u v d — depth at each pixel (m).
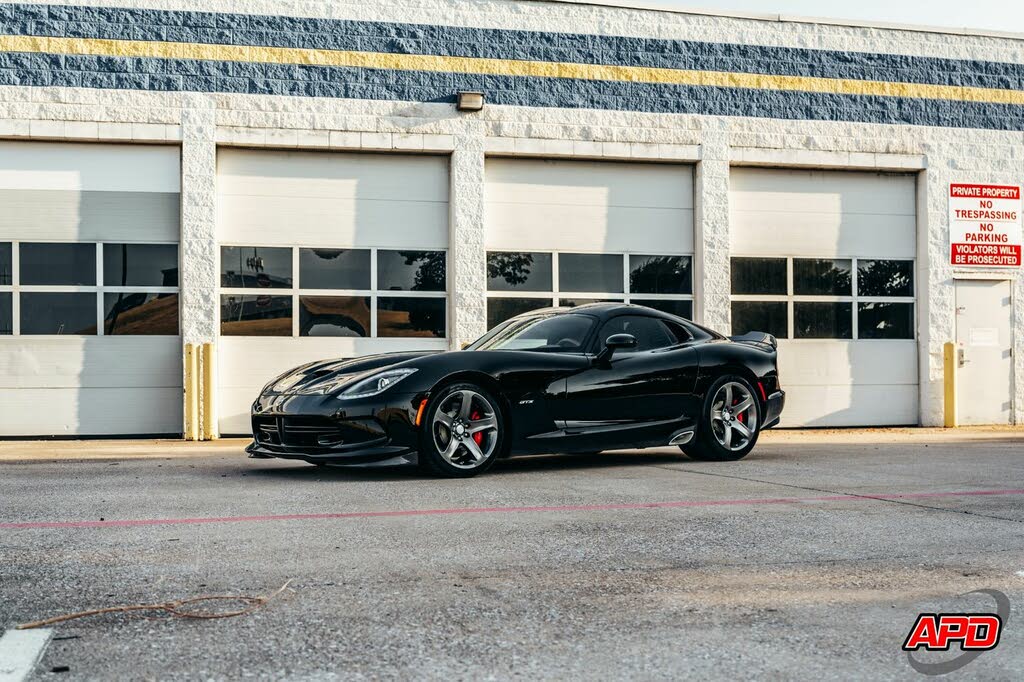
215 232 11.55
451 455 6.61
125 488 6.07
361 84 11.88
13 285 11.29
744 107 12.88
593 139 12.43
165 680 2.43
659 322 7.77
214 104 11.54
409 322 12.13
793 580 3.46
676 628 2.88
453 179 12.07
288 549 3.98
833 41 13.19
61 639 2.76
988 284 13.70
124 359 11.48
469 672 2.50
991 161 13.68
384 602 3.15
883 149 13.30
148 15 11.45
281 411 6.64
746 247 13.05
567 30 12.41
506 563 3.72
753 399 7.98
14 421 11.27
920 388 13.51
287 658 2.60
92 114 11.30
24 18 11.23
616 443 7.27
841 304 13.33
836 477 6.64
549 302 12.47
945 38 13.57
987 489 5.95
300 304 11.86
